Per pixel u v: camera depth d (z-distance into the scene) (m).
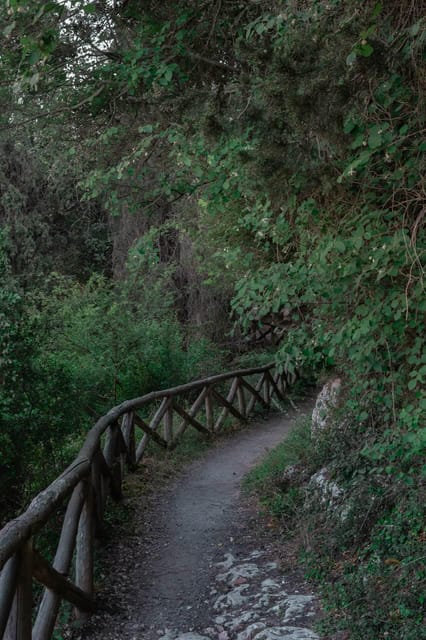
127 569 5.23
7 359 6.16
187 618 4.34
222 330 15.47
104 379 11.42
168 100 5.88
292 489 6.37
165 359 12.85
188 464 8.94
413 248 3.73
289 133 4.26
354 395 5.22
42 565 3.48
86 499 4.64
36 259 16.28
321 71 3.66
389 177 4.00
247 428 11.62
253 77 4.64
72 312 12.30
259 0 5.49
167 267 14.41
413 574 4.08
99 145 7.73
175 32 5.90
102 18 6.61
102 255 17.84
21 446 6.27
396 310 4.11
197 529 6.15
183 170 6.52
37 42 4.60
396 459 5.05
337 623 3.90
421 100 3.64
